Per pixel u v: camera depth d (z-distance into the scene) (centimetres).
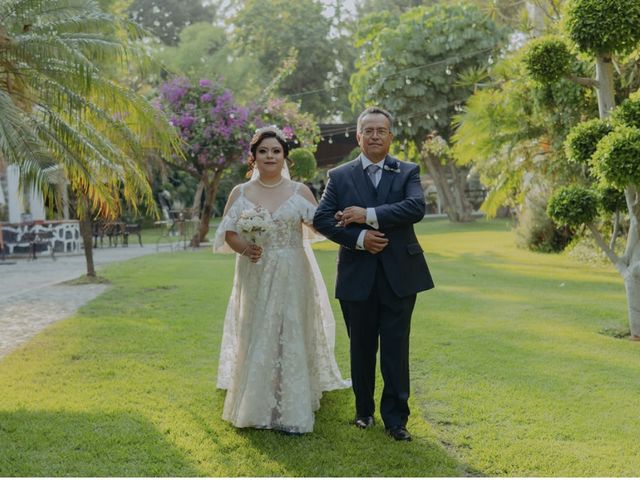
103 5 1328
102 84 807
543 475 301
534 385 436
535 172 1327
